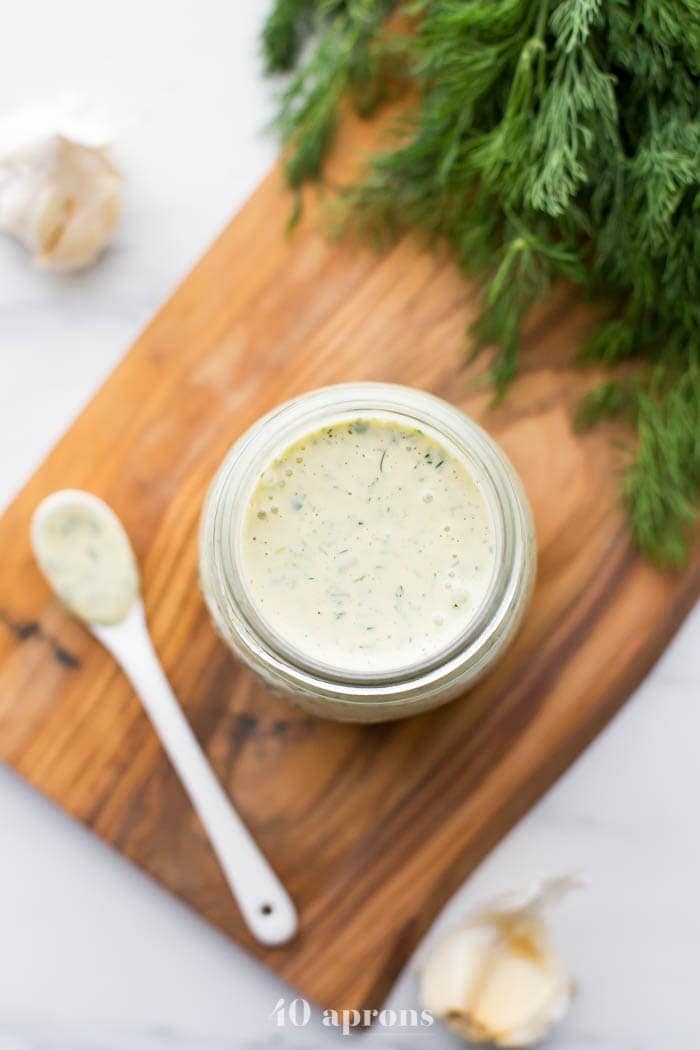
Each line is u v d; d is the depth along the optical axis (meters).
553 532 0.44
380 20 0.44
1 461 0.46
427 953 0.45
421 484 0.40
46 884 0.46
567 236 0.42
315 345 0.44
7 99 0.46
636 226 0.41
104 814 0.44
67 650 0.44
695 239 0.41
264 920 0.43
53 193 0.44
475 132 0.43
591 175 0.42
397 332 0.44
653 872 0.45
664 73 0.40
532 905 0.43
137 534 0.44
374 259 0.44
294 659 0.39
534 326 0.44
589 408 0.44
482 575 0.39
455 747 0.44
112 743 0.44
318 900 0.44
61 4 0.46
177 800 0.44
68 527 0.44
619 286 0.43
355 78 0.44
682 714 0.45
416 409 0.40
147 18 0.46
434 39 0.41
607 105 0.40
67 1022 0.45
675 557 0.43
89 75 0.46
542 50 0.40
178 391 0.44
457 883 0.44
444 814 0.44
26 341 0.46
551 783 0.44
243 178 0.46
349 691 0.38
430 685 0.38
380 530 0.40
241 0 0.46
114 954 0.46
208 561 0.40
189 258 0.46
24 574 0.44
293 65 0.46
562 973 0.44
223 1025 0.45
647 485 0.43
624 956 0.45
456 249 0.44
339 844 0.44
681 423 0.43
